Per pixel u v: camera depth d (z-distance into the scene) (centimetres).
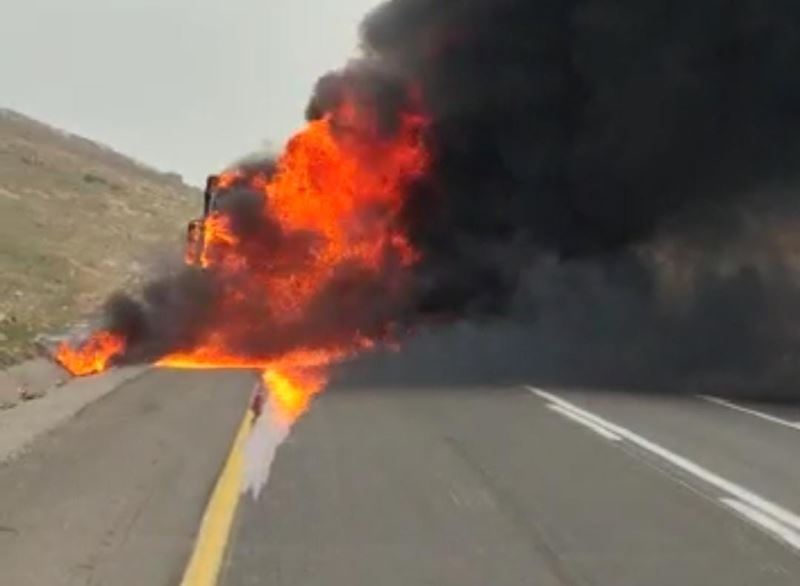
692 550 837
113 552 802
